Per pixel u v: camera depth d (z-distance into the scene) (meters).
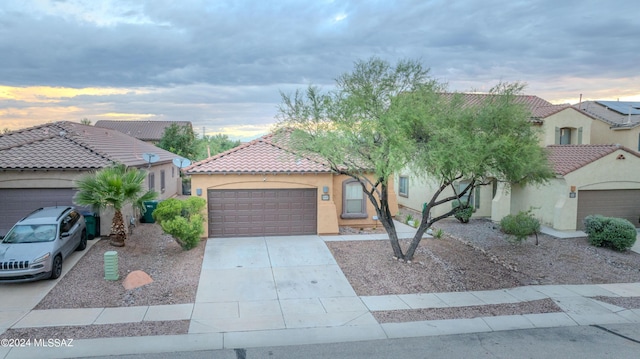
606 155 19.88
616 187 20.14
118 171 15.38
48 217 12.94
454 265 13.98
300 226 17.84
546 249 16.70
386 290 11.65
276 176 17.48
